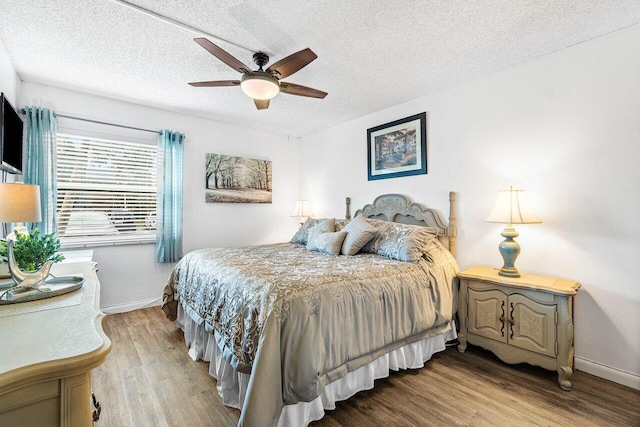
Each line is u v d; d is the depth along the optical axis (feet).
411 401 6.19
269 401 4.70
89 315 3.59
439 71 8.96
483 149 9.26
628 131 6.80
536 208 8.17
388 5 6.07
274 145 15.92
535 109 8.19
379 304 6.62
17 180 9.12
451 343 8.81
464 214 9.71
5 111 6.86
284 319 5.16
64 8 6.15
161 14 6.31
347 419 5.64
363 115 13.04
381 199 12.07
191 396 6.33
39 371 2.41
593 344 7.23
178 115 12.75
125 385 6.71
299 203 15.12
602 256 7.13
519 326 7.36
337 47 7.62
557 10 6.24
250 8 6.13
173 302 9.94
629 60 6.79
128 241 11.58
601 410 5.89
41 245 4.78
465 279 8.45
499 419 5.64
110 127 11.17
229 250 10.19
